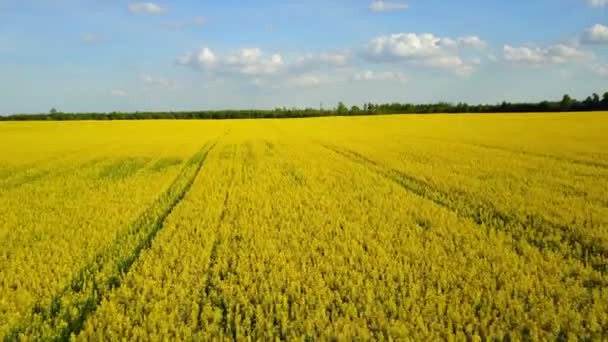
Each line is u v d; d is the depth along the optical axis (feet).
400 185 55.47
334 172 66.44
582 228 34.47
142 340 19.80
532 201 44.47
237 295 23.35
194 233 34.53
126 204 46.26
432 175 61.11
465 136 126.93
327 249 30.42
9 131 193.98
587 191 49.37
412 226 36.40
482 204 44.01
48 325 20.67
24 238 34.37
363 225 36.42
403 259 28.91
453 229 34.58
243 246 31.17
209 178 62.80
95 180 63.57
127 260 29.73
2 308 22.62
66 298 23.48
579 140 110.01
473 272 25.64
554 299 23.20
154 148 110.22
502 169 66.13
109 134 168.96
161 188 55.62
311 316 21.27
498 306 21.91
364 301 22.57
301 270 26.73
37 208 45.60
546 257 28.89
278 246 31.12
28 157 94.48
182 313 22.06
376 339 19.86
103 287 24.97
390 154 87.04
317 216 39.83
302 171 67.82
